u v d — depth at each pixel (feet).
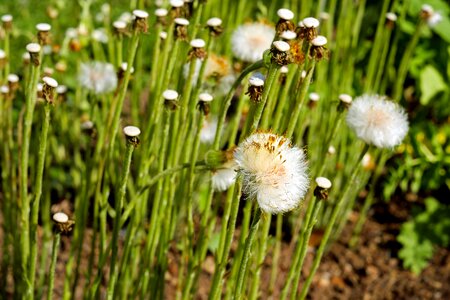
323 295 2.64
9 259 2.29
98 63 2.47
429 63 3.18
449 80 3.09
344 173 2.72
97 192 2.06
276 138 1.64
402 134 2.00
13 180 2.16
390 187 2.99
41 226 2.63
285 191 1.61
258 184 1.60
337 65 2.73
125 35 2.23
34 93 1.84
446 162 2.95
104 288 2.49
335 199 2.73
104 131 2.08
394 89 2.82
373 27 3.35
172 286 2.57
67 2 4.01
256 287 1.96
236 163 1.65
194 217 2.57
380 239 2.87
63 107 2.71
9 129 2.21
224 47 2.75
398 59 3.22
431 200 2.90
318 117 2.68
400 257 2.79
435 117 3.16
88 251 2.62
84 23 2.91
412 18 3.14
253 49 2.23
